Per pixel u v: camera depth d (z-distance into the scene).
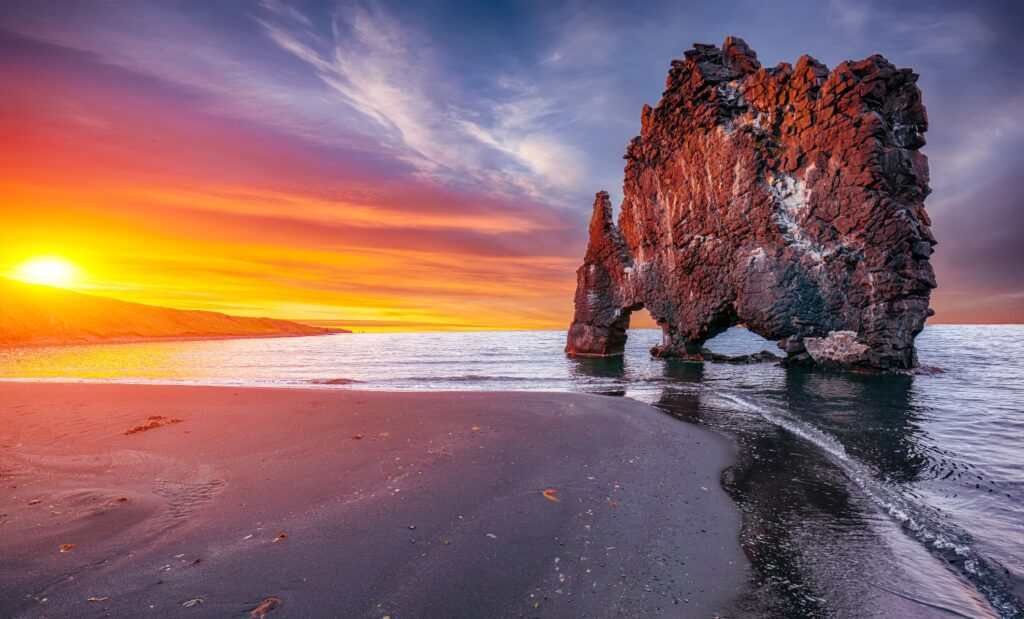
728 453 10.36
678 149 33.69
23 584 4.80
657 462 9.52
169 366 36.88
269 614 4.35
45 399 16.56
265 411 14.13
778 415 14.62
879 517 6.95
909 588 5.11
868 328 25.41
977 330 134.38
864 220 25.25
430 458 9.45
